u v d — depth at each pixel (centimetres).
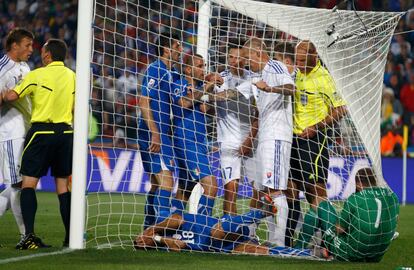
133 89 6328
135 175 5703
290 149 2862
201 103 2934
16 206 2923
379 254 2619
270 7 3045
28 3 8394
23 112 2927
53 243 3003
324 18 2958
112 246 2856
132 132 6112
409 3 8200
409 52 7719
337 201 2952
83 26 2714
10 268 2255
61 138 2820
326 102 2977
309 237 2733
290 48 2998
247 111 2958
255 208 2888
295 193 2984
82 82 2702
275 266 2411
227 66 3055
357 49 2902
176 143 2936
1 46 8212
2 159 2897
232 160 2955
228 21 3191
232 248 2762
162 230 2772
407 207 5600
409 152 6762
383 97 7275
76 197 2711
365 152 2917
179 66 2972
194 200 3105
